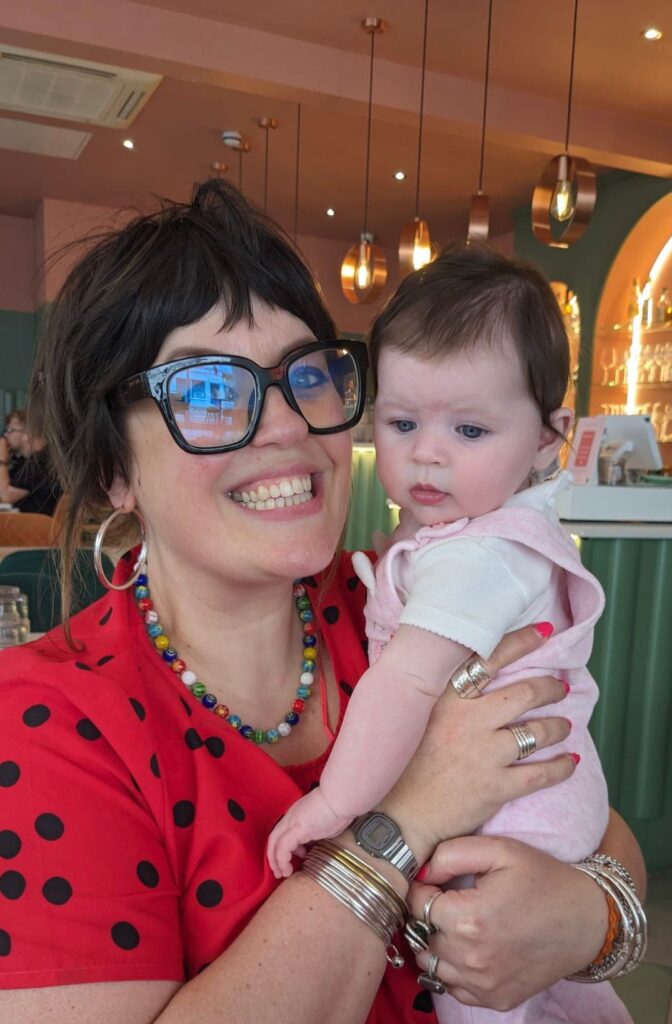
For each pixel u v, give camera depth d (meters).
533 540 0.90
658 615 2.81
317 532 0.86
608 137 5.66
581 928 0.84
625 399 6.80
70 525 0.93
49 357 0.91
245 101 5.46
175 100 5.49
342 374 0.93
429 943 0.84
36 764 0.74
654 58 4.79
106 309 0.85
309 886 0.77
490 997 0.82
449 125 5.27
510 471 0.97
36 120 5.93
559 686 0.90
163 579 0.92
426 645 0.84
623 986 2.21
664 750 2.89
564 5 4.20
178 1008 0.67
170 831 0.77
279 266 0.89
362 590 1.15
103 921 0.69
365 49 4.82
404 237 4.80
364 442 5.99
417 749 0.86
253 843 0.81
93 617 0.95
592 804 0.95
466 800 0.84
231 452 0.83
